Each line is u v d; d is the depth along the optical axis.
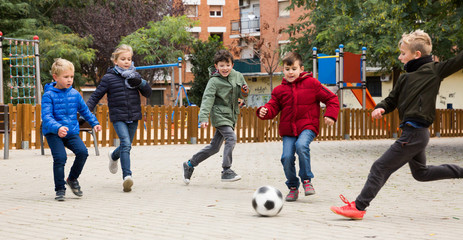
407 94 4.91
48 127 6.32
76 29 37.75
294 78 6.32
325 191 7.09
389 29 26.80
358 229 4.55
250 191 7.14
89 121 6.81
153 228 4.67
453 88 35.75
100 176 8.83
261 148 15.53
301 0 27.73
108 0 39.06
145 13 39.16
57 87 6.58
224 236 4.30
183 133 17.28
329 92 6.32
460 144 18.14
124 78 7.36
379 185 4.95
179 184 7.88
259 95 43.97
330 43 28.28
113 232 4.52
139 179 8.48
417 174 5.09
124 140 7.24
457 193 6.87
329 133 20.25
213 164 10.80
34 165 10.48
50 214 5.43
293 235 4.32
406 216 5.21
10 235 4.45
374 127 21.58
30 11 33.19
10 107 14.42
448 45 24.67
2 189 7.38
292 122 6.27
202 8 46.44
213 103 7.50
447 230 4.49
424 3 13.68
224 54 7.41
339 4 26.67
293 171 6.28
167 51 38.50
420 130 4.85
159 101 45.84
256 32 44.69
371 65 30.31
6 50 29.17
